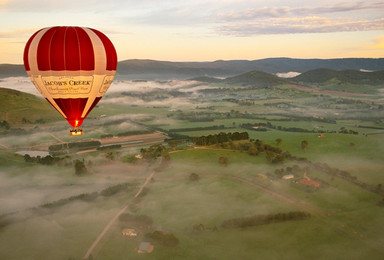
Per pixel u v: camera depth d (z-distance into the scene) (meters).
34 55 49.12
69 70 49.53
